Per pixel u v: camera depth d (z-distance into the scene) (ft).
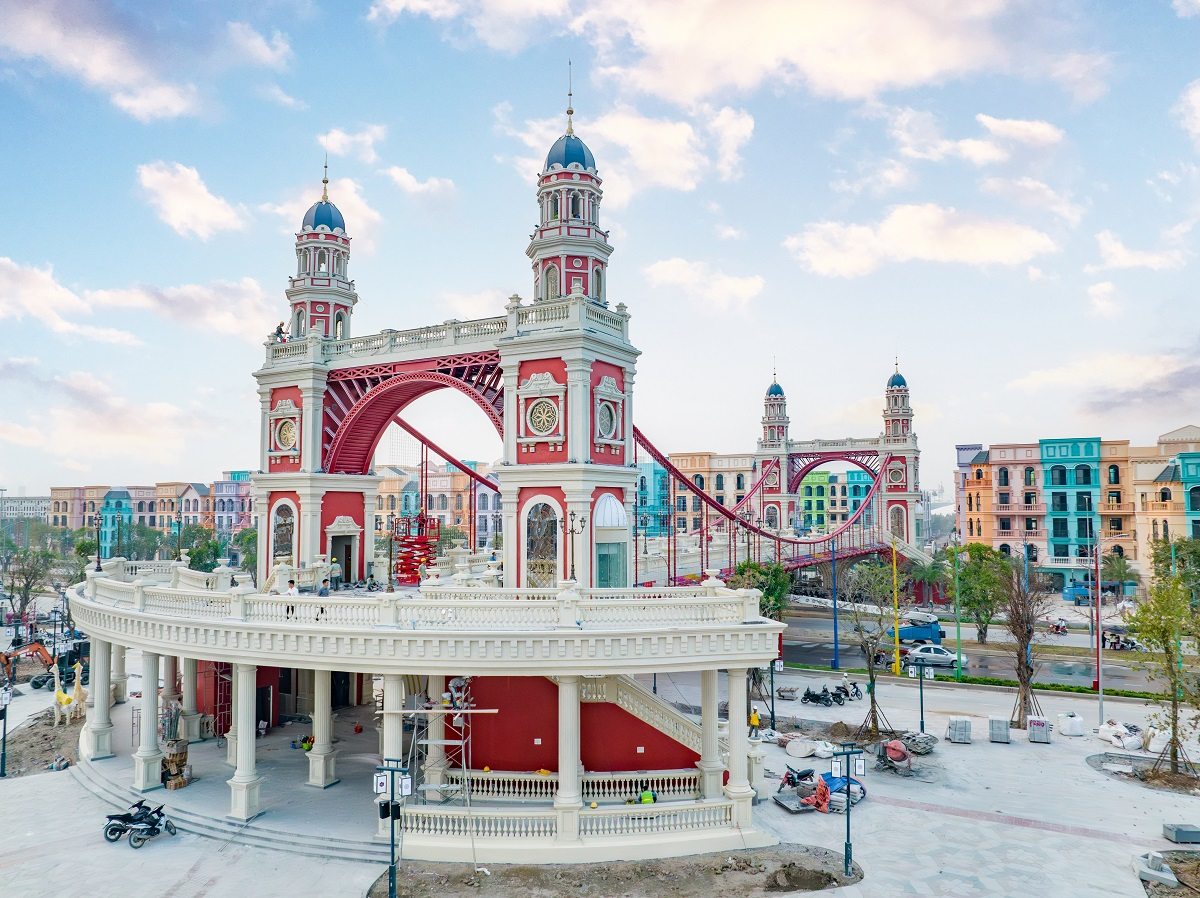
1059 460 331.98
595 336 121.90
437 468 465.47
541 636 85.81
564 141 140.05
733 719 91.40
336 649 89.35
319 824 90.27
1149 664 187.01
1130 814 99.45
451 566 154.92
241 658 93.09
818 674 187.93
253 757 93.35
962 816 98.63
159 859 84.74
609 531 122.72
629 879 80.48
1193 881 81.25
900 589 298.56
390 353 143.74
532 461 124.16
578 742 88.63
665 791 98.37
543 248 135.44
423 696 115.03
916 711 152.66
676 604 91.66
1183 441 315.17
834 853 87.10
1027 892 78.43
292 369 150.61
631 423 134.41
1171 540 276.82
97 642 117.70
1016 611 146.41
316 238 165.58
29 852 86.74
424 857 84.28
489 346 131.54
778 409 387.55
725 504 461.78
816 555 293.64
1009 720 133.49
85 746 118.83
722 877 81.25
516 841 85.10
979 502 348.38
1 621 285.23
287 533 154.20
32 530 499.92
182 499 548.31
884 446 356.18
